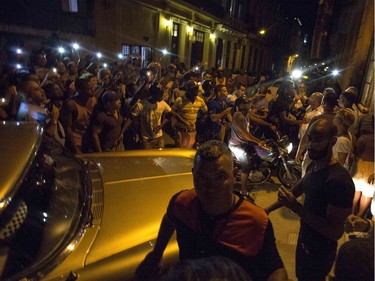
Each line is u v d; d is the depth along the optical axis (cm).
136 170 273
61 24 1017
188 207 158
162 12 1484
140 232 199
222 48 2509
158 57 1502
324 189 213
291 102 755
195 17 1875
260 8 3256
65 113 373
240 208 150
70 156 245
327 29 1620
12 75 496
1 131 192
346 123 338
